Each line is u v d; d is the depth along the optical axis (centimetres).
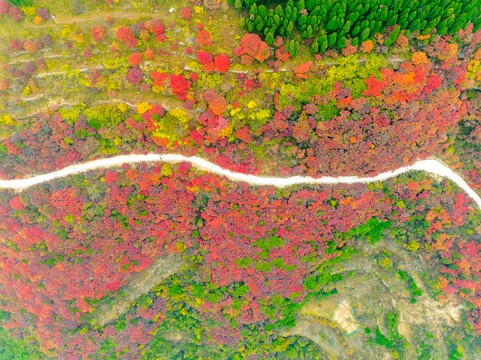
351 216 4884
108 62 3925
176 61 3944
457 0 3616
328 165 4584
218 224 4825
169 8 3800
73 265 4788
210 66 3894
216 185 4584
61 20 3778
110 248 4878
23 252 4544
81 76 3938
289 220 4775
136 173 4459
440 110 4200
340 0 3503
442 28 3738
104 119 4094
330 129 4194
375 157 4488
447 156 4778
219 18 3809
